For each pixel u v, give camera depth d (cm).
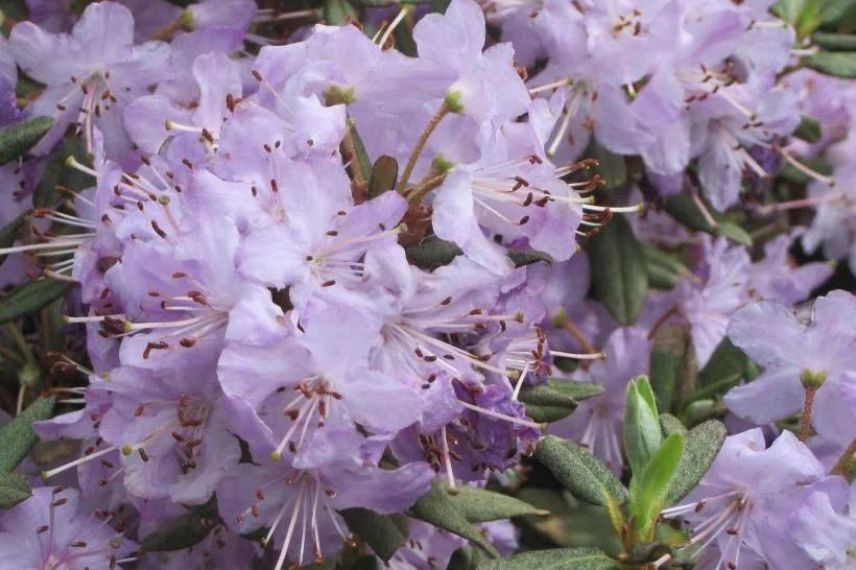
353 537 43
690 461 42
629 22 47
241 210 40
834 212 54
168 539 43
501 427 42
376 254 41
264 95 42
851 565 42
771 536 42
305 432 40
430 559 46
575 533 48
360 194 42
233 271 40
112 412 41
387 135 43
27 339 47
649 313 51
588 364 50
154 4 49
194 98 47
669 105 47
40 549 44
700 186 50
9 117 46
